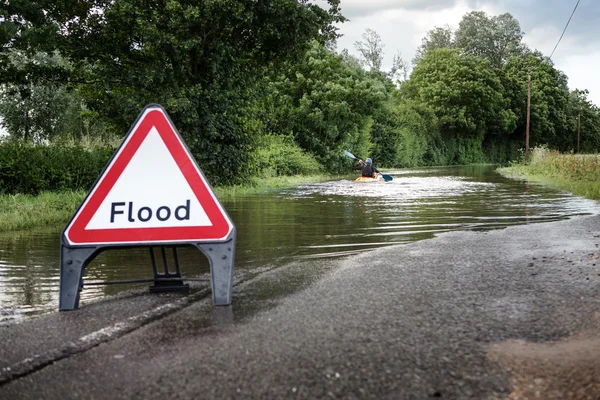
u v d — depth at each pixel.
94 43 17.78
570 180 20.27
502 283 4.30
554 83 80.19
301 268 5.19
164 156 4.26
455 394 2.36
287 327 3.28
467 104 64.06
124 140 4.25
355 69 39.47
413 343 2.96
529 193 15.55
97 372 2.70
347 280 4.49
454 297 3.89
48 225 9.62
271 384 2.48
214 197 4.18
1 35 14.92
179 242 4.15
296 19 18.38
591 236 6.82
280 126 32.06
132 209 4.21
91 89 18.91
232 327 3.33
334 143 34.94
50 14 17.30
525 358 2.73
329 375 2.56
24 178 12.69
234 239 4.10
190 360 2.79
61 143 15.65
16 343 3.18
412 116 52.62
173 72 17.34
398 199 14.11
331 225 8.97
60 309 4.00
